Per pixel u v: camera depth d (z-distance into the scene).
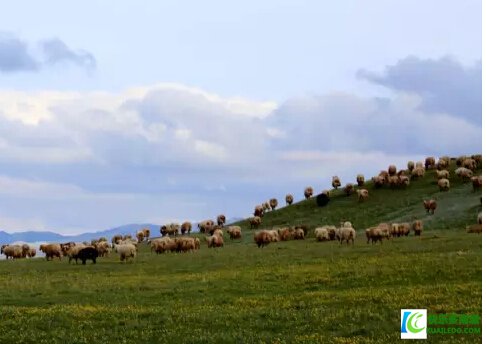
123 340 29.48
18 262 74.06
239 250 77.31
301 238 95.12
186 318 33.59
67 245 87.94
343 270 48.66
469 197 107.75
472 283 39.47
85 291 44.41
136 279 50.78
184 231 122.75
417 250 61.38
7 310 36.97
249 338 28.56
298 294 40.69
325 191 133.38
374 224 104.81
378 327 29.38
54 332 31.55
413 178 129.12
